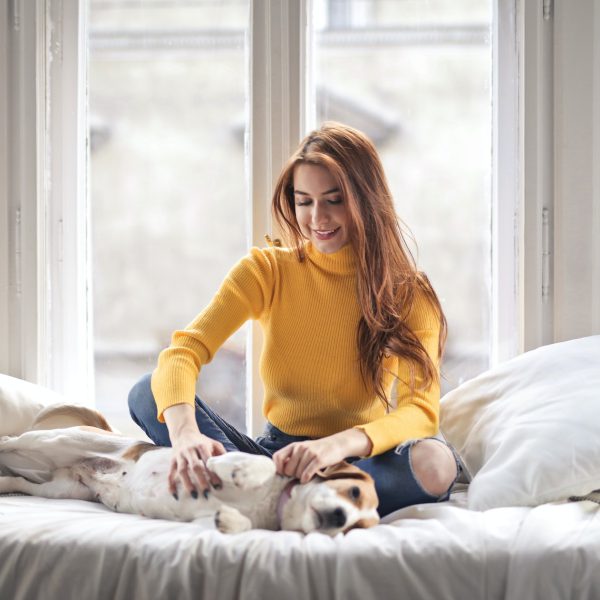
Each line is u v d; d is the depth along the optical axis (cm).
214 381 211
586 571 114
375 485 141
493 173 209
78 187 212
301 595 113
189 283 213
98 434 157
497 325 209
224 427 160
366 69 209
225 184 212
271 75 204
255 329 205
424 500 141
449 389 210
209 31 210
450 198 209
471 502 141
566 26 199
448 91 208
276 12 203
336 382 163
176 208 213
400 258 169
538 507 131
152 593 115
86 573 118
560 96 200
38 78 206
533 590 114
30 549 120
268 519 130
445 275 210
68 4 210
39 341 208
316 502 123
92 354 215
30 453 158
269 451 165
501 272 209
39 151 207
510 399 166
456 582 115
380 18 208
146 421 159
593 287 201
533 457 141
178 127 212
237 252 212
